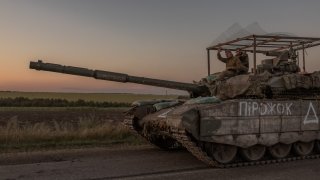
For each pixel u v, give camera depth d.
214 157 11.46
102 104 53.88
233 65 14.61
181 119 10.86
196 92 14.95
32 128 17.88
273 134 12.22
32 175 10.55
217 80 14.51
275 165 11.91
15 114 33.03
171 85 14.52
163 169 11.34
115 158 12.99
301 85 13.45
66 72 13.31
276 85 13.16
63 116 31.19
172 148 14.88
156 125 13.08
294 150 13.02
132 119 14.83
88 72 13.54
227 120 11.42
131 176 10.48
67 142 16.11
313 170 11.19
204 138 11.09
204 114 11.09
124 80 13.98
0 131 16.39
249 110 11.80
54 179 10.15
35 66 12.94
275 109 12.31
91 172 10.91
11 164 11.91
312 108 13.19
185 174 10.69
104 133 17.52
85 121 20.31
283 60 14.49
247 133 11.73
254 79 13.15
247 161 11.98
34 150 14.37
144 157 13.20
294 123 12.70
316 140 13.45
